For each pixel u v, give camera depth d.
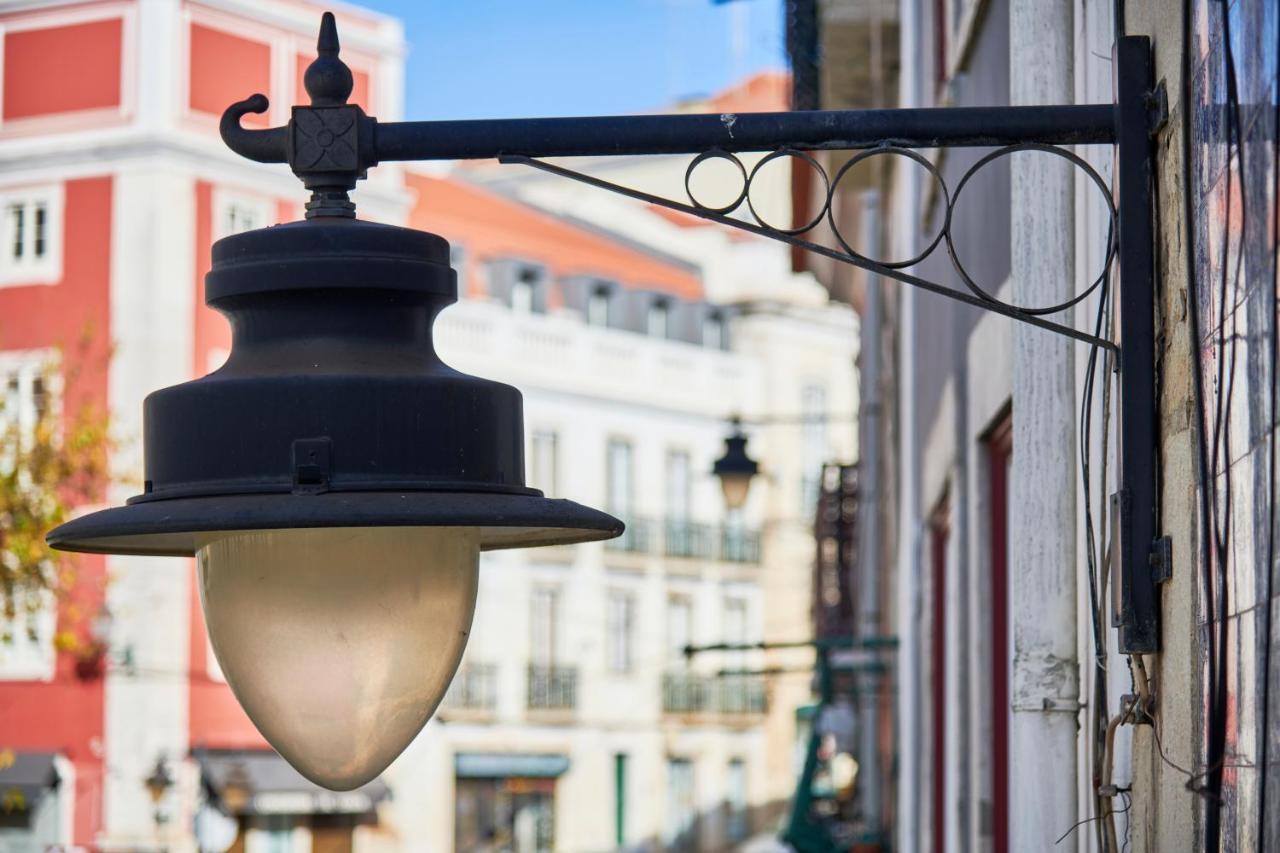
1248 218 3.02
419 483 2.97
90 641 40.47
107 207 42.44
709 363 56.91
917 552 11.94
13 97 43.31
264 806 42.38
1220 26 3.20
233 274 3.08
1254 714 3.00
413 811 46.88
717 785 56.16
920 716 11.81
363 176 3.42
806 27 16.05
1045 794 4.23
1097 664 3.91
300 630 3.04
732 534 57.12
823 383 60.56
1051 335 4.34
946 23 9.48
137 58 42.34
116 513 2.97
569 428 51.94
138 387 41.84
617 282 54.41
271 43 42.34
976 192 7.45
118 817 40.94
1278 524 2.87
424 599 3.07
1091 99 4.61
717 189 59.38
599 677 52.62
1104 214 4.37
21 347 42.88
